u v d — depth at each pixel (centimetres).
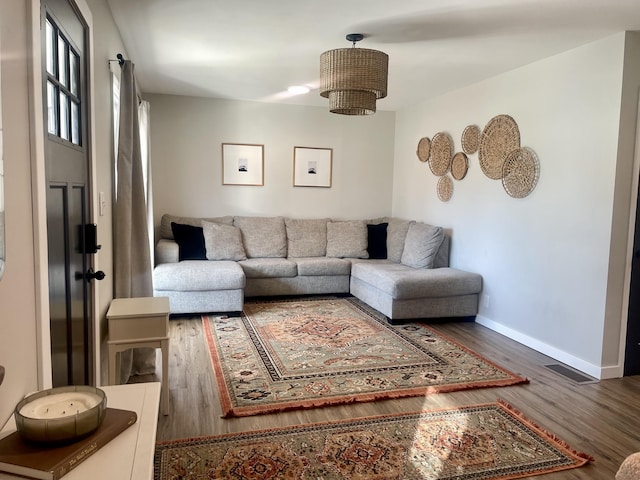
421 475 204
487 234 429
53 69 156
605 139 309
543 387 299
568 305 340
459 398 279
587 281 324
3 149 106
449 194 489
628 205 308
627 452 225
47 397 117
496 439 233
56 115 161
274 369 318
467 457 218
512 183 393
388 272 448
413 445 227
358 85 296
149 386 143
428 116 534
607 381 312
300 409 261
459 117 473
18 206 118
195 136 548
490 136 421
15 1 116
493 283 422
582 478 204
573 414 262
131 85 290
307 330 405
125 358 288
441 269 467
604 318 312
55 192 156
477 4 260
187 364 326
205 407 262
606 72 309
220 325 418
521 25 291
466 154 459
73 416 104
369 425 245
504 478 203
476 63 377
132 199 307
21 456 99
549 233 356
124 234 291
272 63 392
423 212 546
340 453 218
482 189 436
